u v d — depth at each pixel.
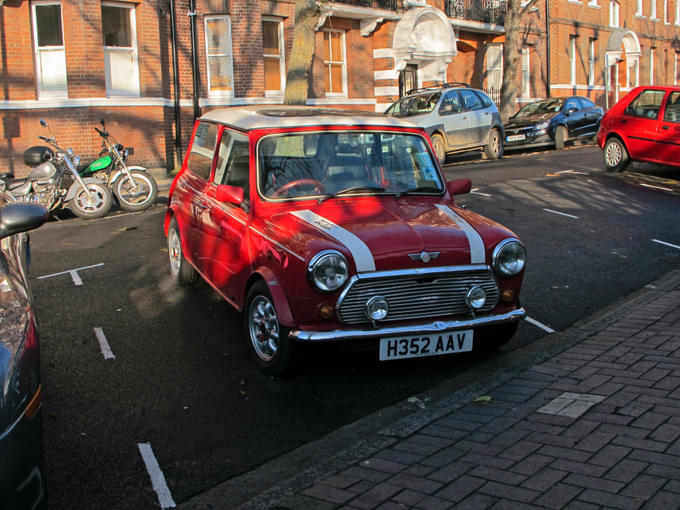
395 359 4.96
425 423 4.43
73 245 9.84
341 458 4.02
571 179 14.48
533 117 22.84
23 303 3.54
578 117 23.17
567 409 4.45
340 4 23.19
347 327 4.86
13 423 2.82
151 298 7.29
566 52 36.91
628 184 13.86
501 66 32.94
